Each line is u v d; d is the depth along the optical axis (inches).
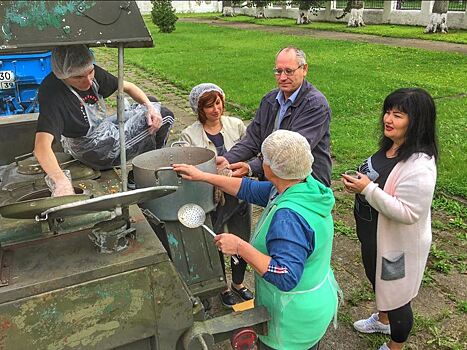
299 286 80.5
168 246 95.4
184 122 301.1
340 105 333.4
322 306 82.5
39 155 89.5
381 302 99.8
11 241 75.5
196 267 97.0
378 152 101.7
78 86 95.4
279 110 116.5
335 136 267.4
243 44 689.6
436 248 154.5
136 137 110.3
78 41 65.6
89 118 100.4
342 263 149.4
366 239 103.4
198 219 87.5
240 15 1306.6
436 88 376.2
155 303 73.7
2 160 126.9
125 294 71.6
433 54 545.6
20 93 231.1
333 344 115.0
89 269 69.4
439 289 134.5
